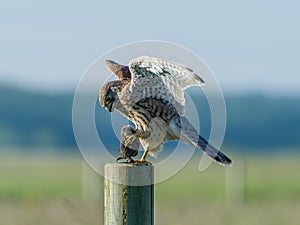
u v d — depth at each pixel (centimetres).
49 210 3666
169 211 4053
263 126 19888
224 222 3756
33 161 12462
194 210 4169
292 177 8125
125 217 1617
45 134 19588
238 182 5766
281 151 16588
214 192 6481
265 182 7556
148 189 1623
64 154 15962
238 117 19675
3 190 6238
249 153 13612
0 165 10844
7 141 19512
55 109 19900
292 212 4200
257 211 4238
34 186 6794
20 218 3469
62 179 7931
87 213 2611
